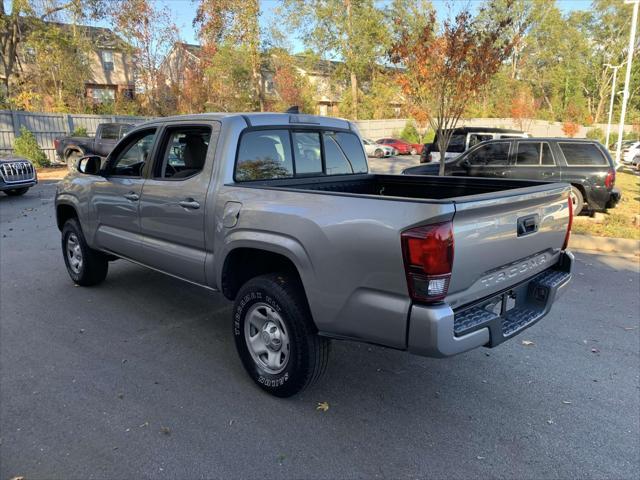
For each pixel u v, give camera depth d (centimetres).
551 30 4988
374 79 4344
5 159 1265
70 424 299
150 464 263
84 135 2214
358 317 269
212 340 425
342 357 397
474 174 1069
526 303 332
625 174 2062
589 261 696
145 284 575
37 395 332
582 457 272
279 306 309
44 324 455
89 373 364
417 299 246
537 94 5394
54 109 2961
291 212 297
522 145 1009
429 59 1036
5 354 393
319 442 284
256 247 319
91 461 265
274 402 327
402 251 246
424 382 357
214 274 366
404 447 280
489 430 298
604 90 5381
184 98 3234
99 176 489
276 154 398
